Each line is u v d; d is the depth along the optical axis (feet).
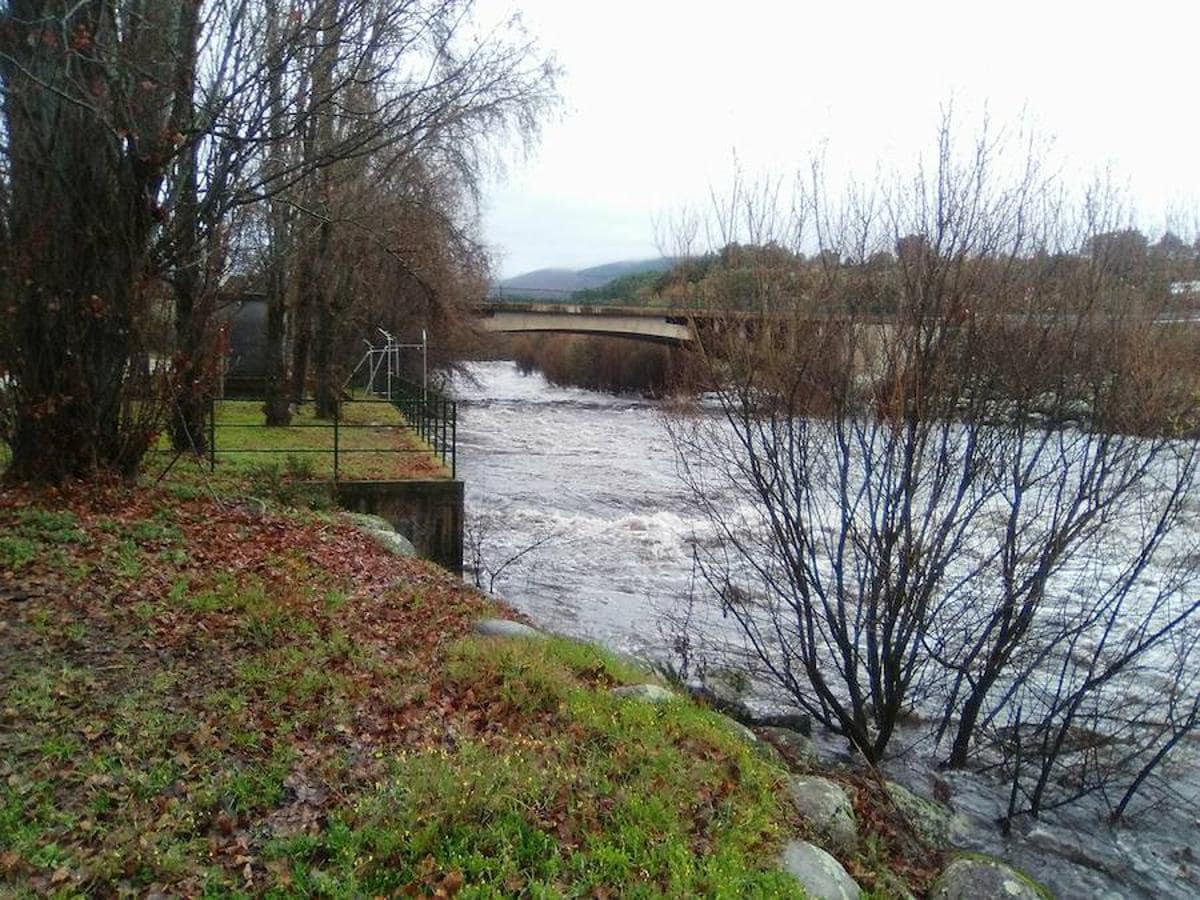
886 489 24.36
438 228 89.15
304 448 56.29
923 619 25.70
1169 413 24.48
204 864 13.80
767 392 25.35
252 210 49.37
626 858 14.56
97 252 31.89
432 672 20.95
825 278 25.39
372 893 13.46
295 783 15.89
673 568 48.78
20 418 31.78
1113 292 25.26
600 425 127.13
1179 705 27.81
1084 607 26.66
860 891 16.40
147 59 31.63
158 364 35.24
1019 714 25.17
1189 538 30.89
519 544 54.34
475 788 15.57
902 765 26.30
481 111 64.23
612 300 140.87
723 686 29.60
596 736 18.57
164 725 17.11
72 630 20.57
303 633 22.18
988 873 18.20
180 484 38.01
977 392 24.23
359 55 37.04
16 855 13.19
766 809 17.44
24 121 30.58
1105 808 24.70
